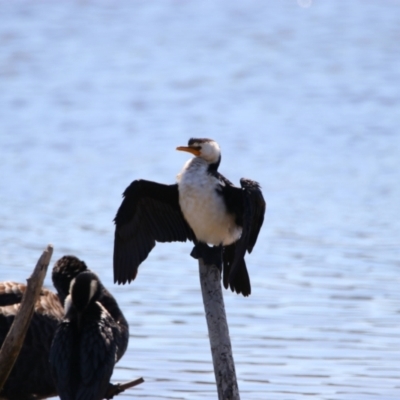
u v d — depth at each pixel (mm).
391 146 25094
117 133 26984
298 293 14055
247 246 7848
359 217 18297
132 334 12461
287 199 19734
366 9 49562
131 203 8328
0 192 20375
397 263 15391
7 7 47906
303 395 10680
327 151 24609
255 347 12062
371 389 10820
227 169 22688
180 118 29000
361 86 33594
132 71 36375
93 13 47594
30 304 7922
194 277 14867
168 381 11070
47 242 16672
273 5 51156
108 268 15195
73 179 21578
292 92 32906
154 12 48781
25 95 32062
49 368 9172
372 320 12945
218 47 41375
